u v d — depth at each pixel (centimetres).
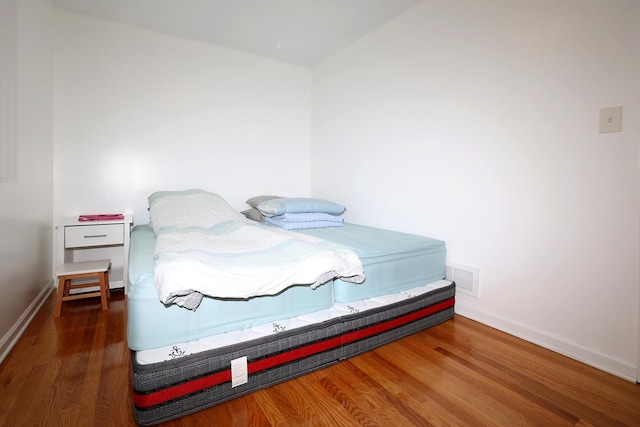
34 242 204
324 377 138
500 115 180
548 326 163
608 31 139
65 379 133
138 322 114
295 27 266
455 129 205
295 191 356
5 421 108
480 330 184
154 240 206
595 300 146
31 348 160
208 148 306
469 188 198
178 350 116
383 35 259
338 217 278
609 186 141
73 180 256
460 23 199
